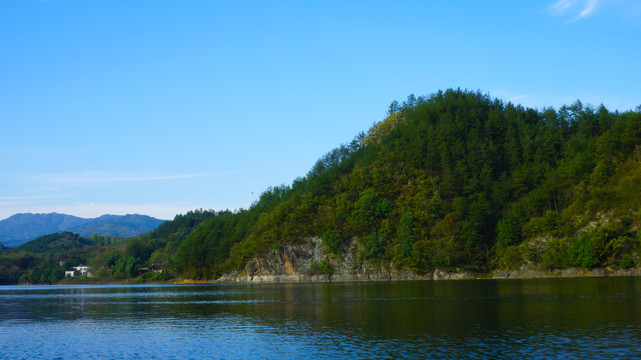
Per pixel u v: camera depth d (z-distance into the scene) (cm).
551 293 9162
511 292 9806
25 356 4616
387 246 19325
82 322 6912
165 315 7581
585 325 5331
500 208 19488
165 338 5409
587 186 16575
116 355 4591
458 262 17975
